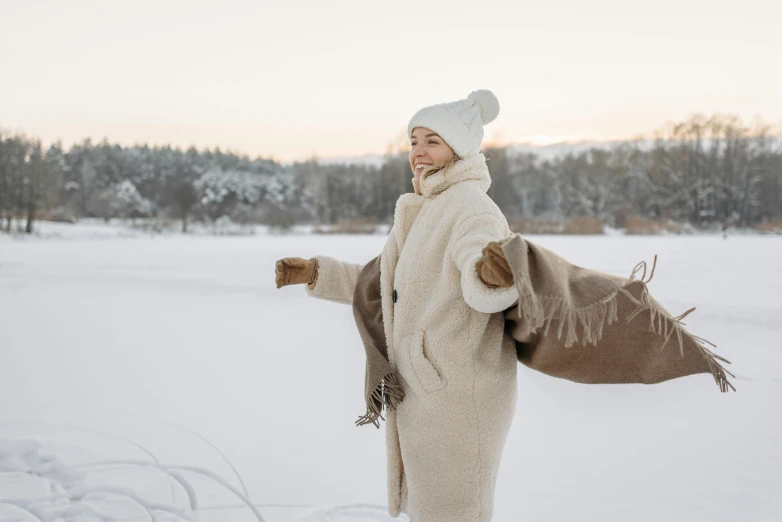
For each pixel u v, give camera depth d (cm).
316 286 200
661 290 980
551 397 463
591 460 340
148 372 525
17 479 296
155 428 376
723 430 382
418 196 177
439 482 161
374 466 324
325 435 372
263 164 10744
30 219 4644
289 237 4088
